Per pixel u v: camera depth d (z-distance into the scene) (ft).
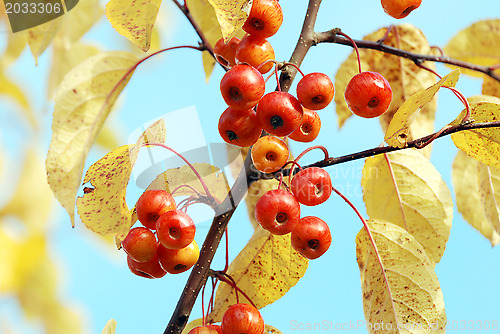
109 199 1.16
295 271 1.27
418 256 1.27
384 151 1.19
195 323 1.27
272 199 1.15
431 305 1.26
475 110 1.20
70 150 1.17
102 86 1.20
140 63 1.22
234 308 1.19
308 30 1.25
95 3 1.32
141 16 1.17
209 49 1.27
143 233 1.18
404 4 1.26
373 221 1.29
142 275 1.23
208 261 1.20
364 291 1.28
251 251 1.28
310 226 1.17
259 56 1.20
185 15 1.28
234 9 1.11
